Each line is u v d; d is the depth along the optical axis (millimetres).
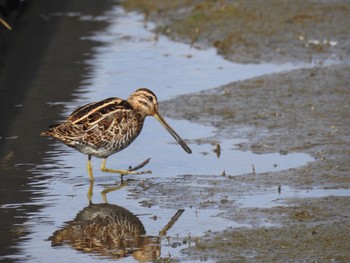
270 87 17281
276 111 15828
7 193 12375
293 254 10000
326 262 9766
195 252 10180
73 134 12617
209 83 17859
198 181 12734
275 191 12156
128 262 10016
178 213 11531
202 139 14641
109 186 12711
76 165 13625
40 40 21547
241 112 15906
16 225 11227
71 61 19734
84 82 18078
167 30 22672
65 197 12258
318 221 10945
